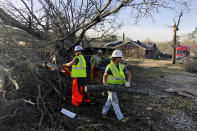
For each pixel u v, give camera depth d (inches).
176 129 119.6
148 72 415.8
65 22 182.5
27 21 164.1
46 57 178.5
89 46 252.5
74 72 144.6
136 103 166.9
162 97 196.1
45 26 177.5
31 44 162.6
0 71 114.3
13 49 130.6
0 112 101.4
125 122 116.4
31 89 154.9
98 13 137.6
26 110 116.3
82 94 149.3
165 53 1572.3
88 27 156.2
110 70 113.0
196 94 215.9
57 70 147.5
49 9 163.8
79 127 111.0
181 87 258.8
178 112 150.9
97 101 162.4
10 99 117.7
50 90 161.5
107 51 353.1
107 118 126.5
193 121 134.6
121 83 115.0
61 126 110.6
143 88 240.8
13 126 104.9
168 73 407.5
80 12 186.4
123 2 120.8
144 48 1012.5
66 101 153.2
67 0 174.6
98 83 234.2
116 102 116.9
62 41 177.5
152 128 117.4
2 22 144.1
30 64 119.7
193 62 460.1
